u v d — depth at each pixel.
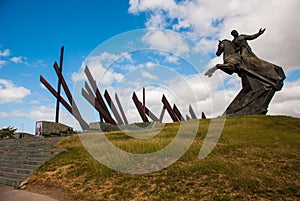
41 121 20.39
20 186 8.20
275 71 21.47
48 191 7.47
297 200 5.45
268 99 21.23
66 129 21.14
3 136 25.88
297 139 10.98
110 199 6.25
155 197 6.07
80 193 6.80
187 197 5.88
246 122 16.50
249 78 22.27
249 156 8.59
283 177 6.65
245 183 6.23
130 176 7.44
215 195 5.81
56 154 10.88
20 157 11.46
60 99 22.30
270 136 11.62
